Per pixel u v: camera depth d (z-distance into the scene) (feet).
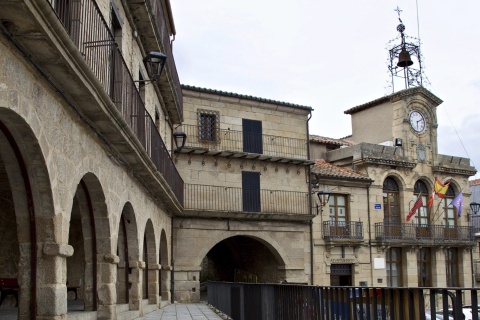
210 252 119.14
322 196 95.81
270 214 88.22
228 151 85.97
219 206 85.97
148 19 46.44
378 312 21.81
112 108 27.78
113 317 34.40
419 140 112.47
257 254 98.32
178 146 81.87
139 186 46.75
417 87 111.75
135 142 35.22
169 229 78.54
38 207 23.41
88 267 34.27
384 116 114.93
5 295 42.06
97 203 33.40
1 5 17.07
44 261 23.80
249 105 91.71
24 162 22.38
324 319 26.61
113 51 31.63
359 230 98.63
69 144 25.73
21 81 19.71
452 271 113.39
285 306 32.32
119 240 46.16
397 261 105.09
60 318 24.03
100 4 33.47
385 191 106.63
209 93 87.81
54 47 19.74
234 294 48.16
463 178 119.14
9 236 44.88
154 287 58.85
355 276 97.50
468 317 38.70
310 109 96.84
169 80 60.49
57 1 24.77
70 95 24.59
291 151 94.17
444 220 115.14
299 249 91.91
